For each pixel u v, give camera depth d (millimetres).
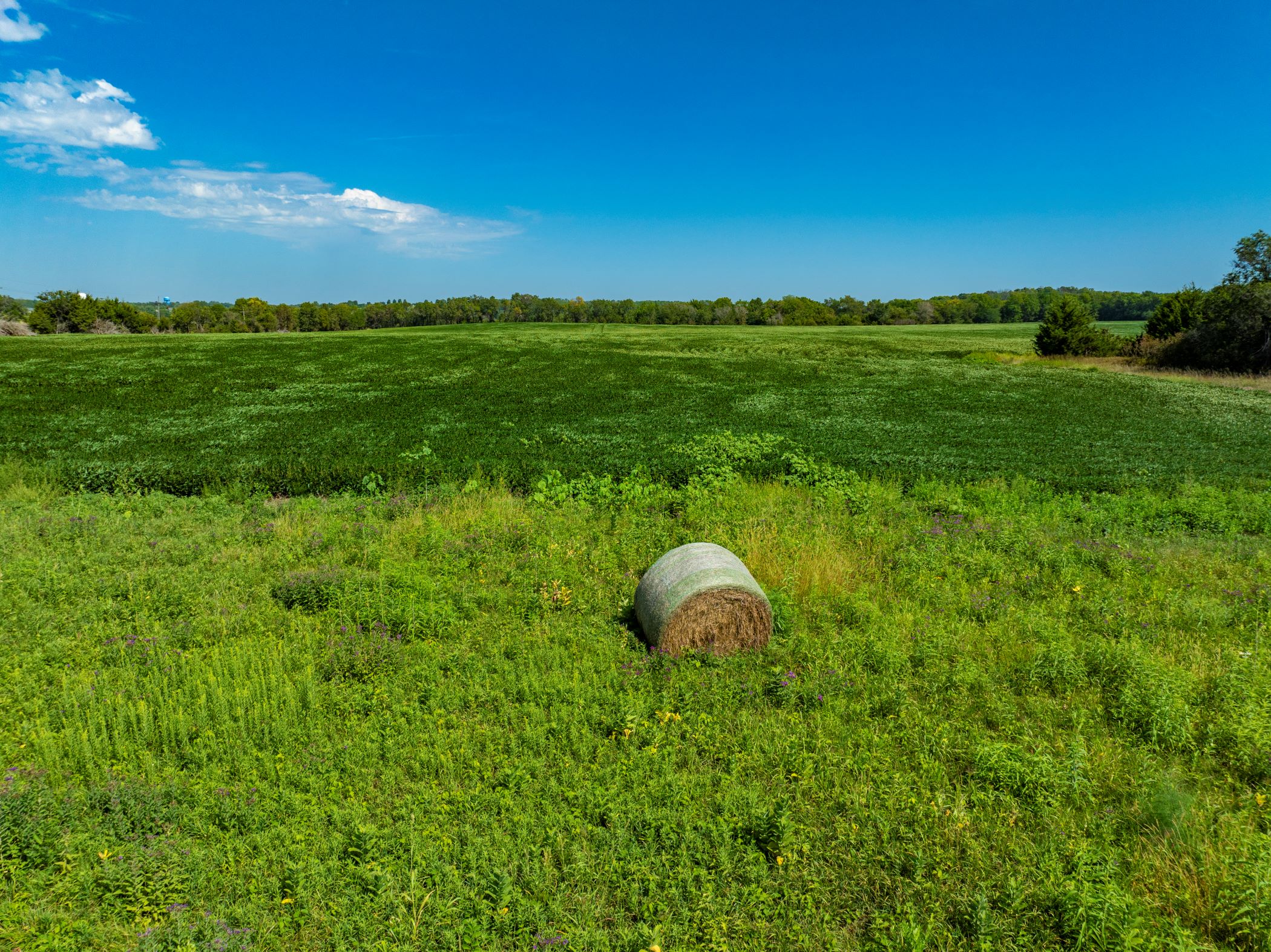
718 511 13289
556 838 5105
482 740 6297
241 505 14023
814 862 4949
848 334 82062
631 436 22172
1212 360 41969
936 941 4316
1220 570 10664
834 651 7969
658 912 4574
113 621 8586
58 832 5035
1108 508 14164
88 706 6680
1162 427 25141
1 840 4832
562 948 4250
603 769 5832
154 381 34156
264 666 7391
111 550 10961
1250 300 39281
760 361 48500
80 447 19125
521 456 18406
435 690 7066
